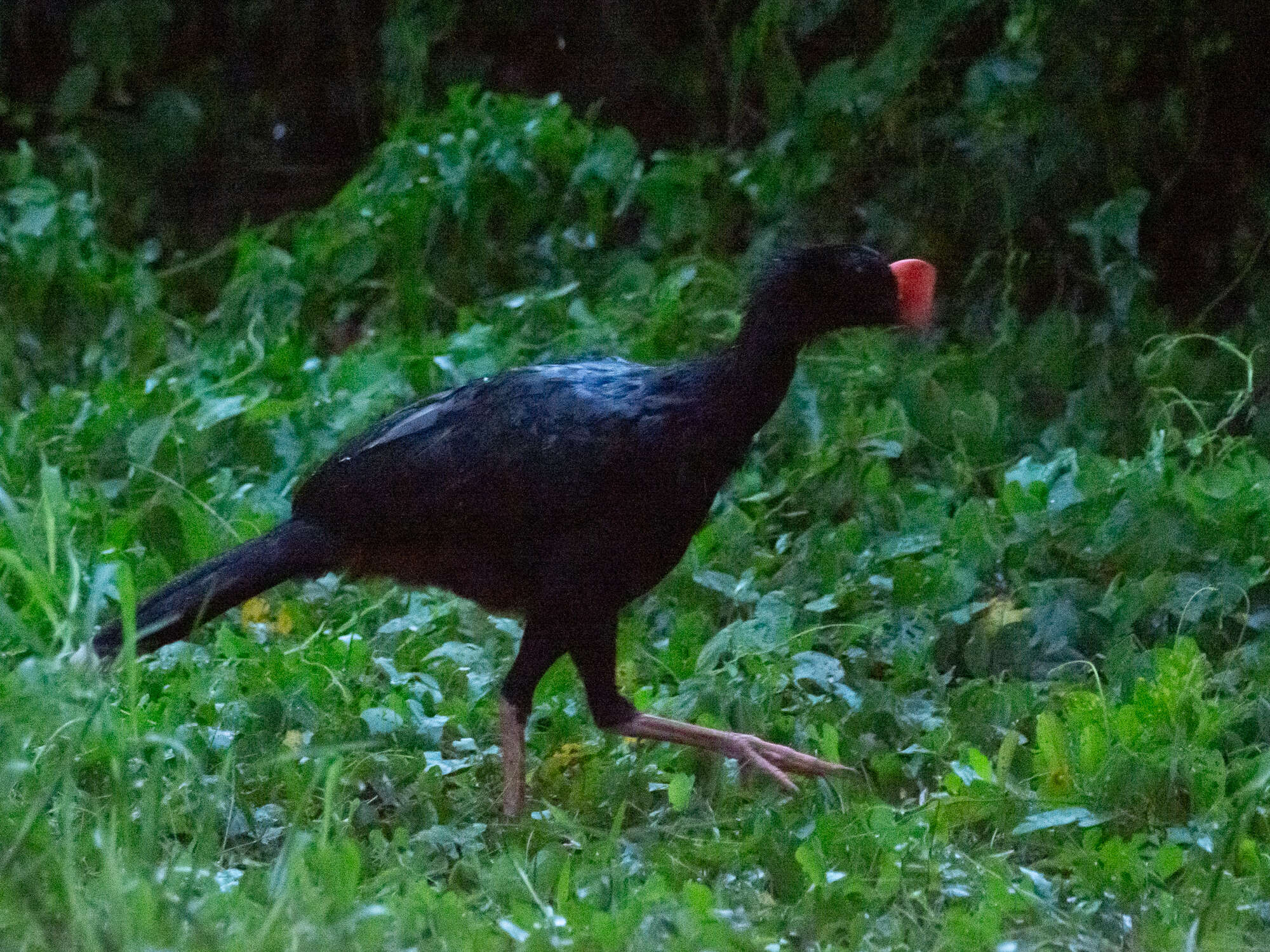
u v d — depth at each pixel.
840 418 12.34
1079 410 12.90
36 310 15.10
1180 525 10.57
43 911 6.51
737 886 7.66
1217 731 8.76
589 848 8.02
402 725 9.02
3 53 18.48
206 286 16.80
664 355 13.27
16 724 7.54
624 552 8.59
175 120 18.00
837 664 9.78
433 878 7.94
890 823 7.86
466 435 8.58
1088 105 14.02
